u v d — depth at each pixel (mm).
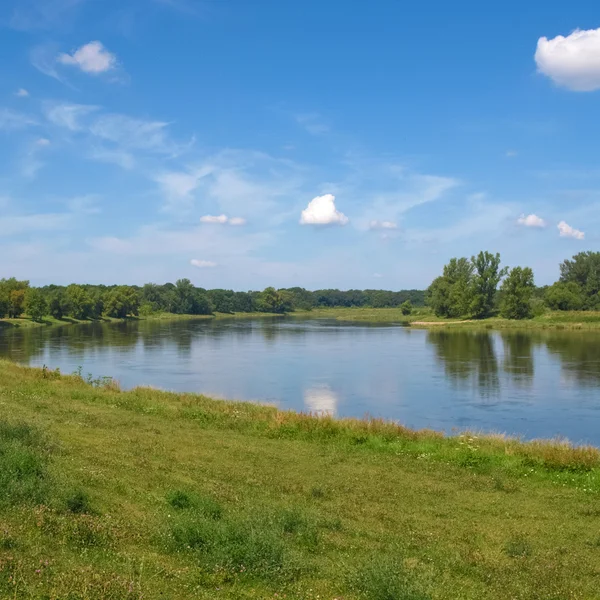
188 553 7137
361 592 6641
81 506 8016
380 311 170250
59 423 15188
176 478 11031
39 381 24109
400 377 39344
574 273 124438
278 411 19797
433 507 10961
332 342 68750
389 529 9453
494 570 7848
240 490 10797
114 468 10867
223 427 18109
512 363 46250
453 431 23969
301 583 6777
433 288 123375
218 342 68312
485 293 108250
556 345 61375
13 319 98500
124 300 124875
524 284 101688
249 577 6730
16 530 6727
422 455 15289
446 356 51938
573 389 34406
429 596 6586
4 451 9562
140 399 21609
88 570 6035
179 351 57031
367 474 13258
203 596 6051
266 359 50250
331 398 31906
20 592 5340
